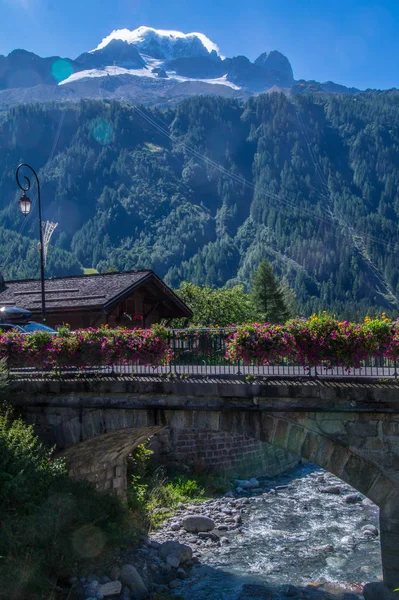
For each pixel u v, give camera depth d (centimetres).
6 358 1961
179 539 2214
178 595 1750
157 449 2970
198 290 4975
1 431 1681
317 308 17912
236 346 1600
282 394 1552
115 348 1811
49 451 1888
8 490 1587
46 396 1914
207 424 1677
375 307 19438
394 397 1437
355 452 1491
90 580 1689
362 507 2633
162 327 1784
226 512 2548
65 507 1722
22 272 16912
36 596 1512
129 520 2106
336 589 1766
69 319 3241
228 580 1852
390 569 1451
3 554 1517
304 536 2256
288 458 3447
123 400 1794
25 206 2459
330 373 1589
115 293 3175
